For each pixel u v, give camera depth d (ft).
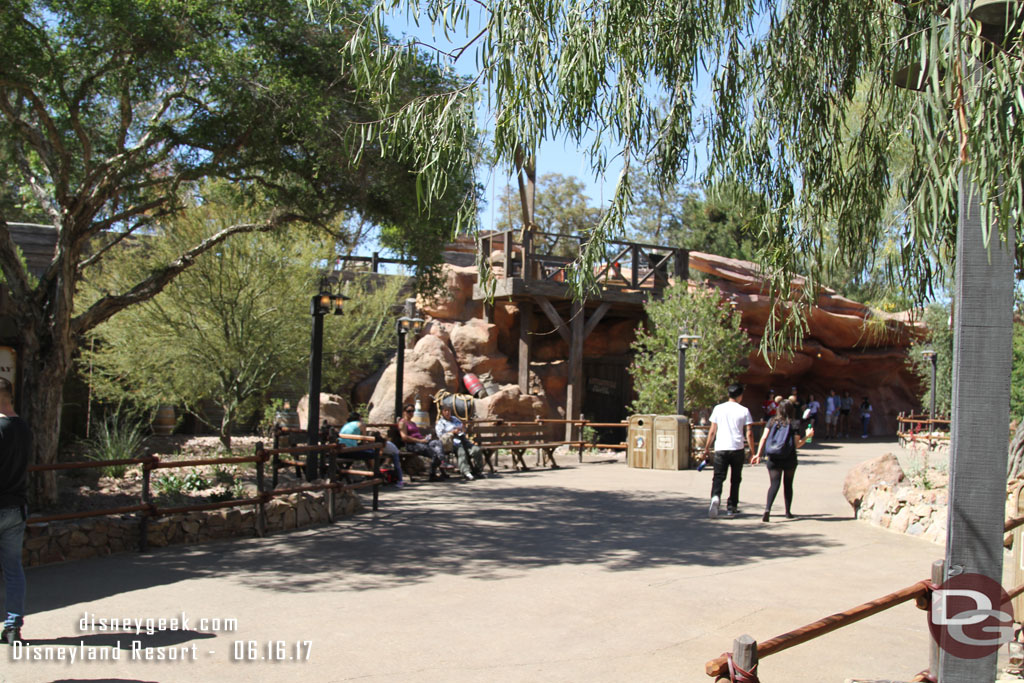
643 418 51.34
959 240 10.88
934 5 13.74
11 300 26.68
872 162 17.16
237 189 37.37
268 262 44.21
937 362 80.38
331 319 54.03
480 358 69.67
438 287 36.11
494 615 17.92
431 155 15.87
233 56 26.96
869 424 89.10
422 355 67.05
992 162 10.43
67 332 27.53
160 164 32.35
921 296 16.11
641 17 16.34
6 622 15.23
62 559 22.34
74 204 27.94
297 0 27.68
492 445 47.09
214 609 18.01
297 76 27.81
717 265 77.30
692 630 16.96
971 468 10.73
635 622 17.48
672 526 29.40
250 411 49.39
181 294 42.83
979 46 10.80
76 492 29.60
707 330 61.31
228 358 43.91
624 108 16.22
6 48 24.39
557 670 14.48
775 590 20.30
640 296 67.87
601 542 26.30
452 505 33.83
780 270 17.33
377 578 21.16
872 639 16.51
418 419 53.21
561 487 40.32
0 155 31.14
